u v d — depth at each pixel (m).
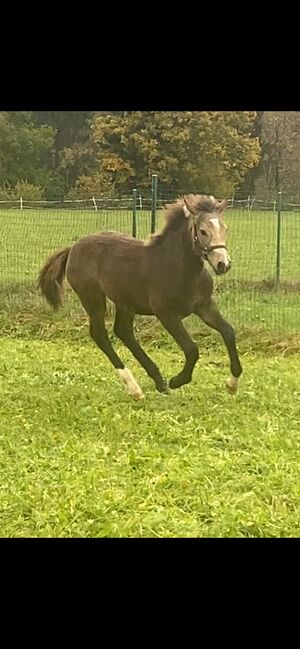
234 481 6.11
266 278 15.70
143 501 5.73
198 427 7.51
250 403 8.55
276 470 6.33
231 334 8.80
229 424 7.69
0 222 22.69
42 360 10.78
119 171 32.41
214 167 32.25
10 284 14.26
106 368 10.41
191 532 5.23
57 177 40.00
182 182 32.19
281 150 35.94
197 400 8.70
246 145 32.97
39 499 5.80
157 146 31.95
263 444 7.02
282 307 13.86
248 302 14.15
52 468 6.53
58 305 10.12
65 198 35.31
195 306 8.77
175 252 8.56
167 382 9.30
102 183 32.69
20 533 5.36
